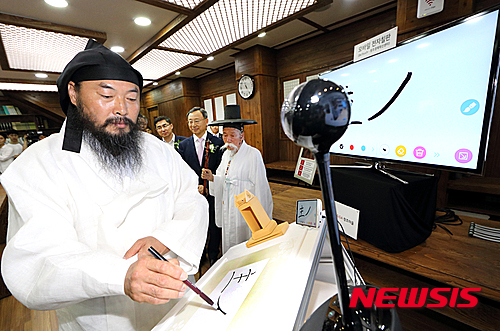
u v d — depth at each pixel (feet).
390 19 9.86
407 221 2.89
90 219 2.56
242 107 15.76
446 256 2.81
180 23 8.54
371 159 3.96
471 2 5.39
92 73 2.44
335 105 0.93
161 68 15.02
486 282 2.30
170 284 1.64
